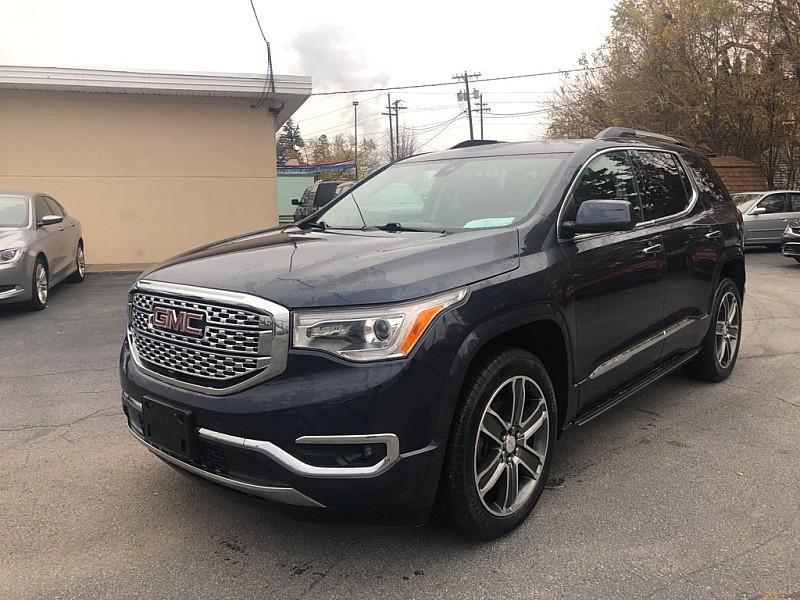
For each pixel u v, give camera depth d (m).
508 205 3.53
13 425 4.52
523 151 4.05
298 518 2.59
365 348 2.50
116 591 2.65
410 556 2.88
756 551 2.89
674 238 4.35
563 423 3.43
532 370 3.08
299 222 4.32
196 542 3.02
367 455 2.52
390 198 4.12
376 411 2.47
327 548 2.96
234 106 14.70
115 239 14.40
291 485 2.49
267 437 2.50
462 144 4.77
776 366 5.85
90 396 5.17
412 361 2.52
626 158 4.23
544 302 3.07
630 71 26.66
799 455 3.92
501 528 2.98
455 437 2.71
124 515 3.27
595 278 3.47
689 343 4.74
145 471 3.77
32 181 13.82
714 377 5.29
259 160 15.00
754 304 9.17
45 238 9.11
